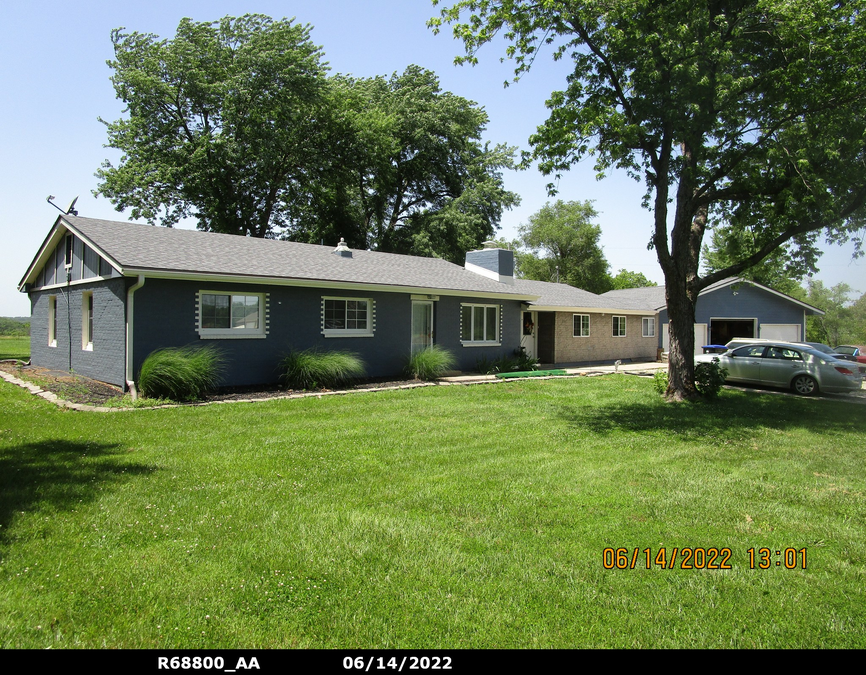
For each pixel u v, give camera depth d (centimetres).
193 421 937
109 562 396
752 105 1199
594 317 2556
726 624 335
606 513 520
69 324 1555
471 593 363
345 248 1814
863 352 2188
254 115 2889
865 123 1135
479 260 2250
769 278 1919
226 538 441
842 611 354
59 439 778
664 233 1295
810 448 831
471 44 1197
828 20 1093
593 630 326
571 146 1232
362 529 463
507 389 1481
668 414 1125
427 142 3672
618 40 1084
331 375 1384
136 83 2773
